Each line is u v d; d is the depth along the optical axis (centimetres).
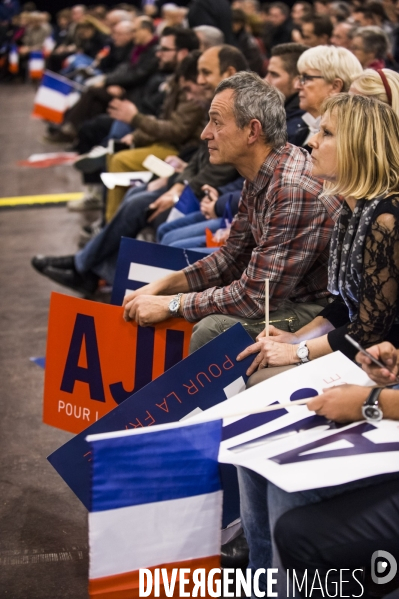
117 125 657
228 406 194
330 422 185
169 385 229
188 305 256
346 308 237
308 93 345
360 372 198
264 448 177
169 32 580
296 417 189
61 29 1694
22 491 277
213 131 255
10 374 378
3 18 1944
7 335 428
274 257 249
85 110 726
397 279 203
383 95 266
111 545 177
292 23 999
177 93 518
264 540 198
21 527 256
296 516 172
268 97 251
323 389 188
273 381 200
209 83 410
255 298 251
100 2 2048
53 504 269
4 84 1744
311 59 342
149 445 176
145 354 266
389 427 179
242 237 277
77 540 248
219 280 281
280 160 252
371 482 178
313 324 240
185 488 180
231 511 225
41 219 677
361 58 459
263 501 195
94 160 594
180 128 501
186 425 177
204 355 230
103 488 173
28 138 1074
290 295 267
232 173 411
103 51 1077
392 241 200
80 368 271
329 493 176
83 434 229
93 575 176
